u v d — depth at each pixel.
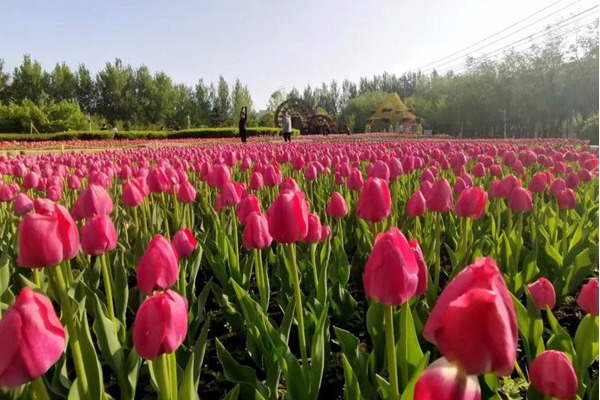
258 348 2.90
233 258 3.63
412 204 3.50
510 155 6.91
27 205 4.39
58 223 1.82
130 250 4.68
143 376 3.06
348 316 3.45
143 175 6.23
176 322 1.55
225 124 102.62
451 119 63.81
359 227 4.48
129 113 98.38
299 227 2.36
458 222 5.11
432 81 84.69
